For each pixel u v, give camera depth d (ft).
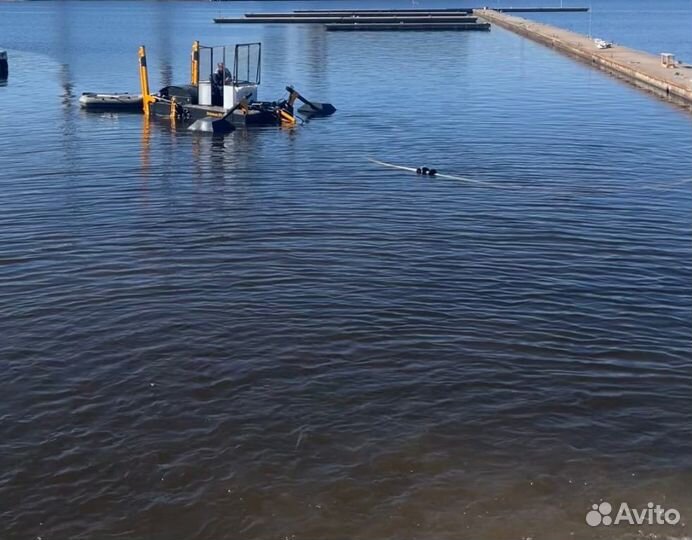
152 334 46.93
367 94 142.10
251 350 45.03
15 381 41.81
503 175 85.40
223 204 74.02
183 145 100.83
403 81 159.22
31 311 50.16
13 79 167.32
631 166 89.61
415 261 59.16
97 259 59.47
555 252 61.57
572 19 435.12
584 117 119.24
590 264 59.11
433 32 301.02
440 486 34.19
